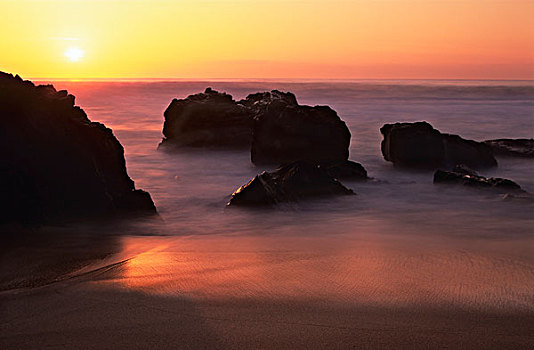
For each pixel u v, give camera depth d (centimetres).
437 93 8250
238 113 1953
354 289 401
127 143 2105
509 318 335
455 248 560
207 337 305
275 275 445
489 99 6531
